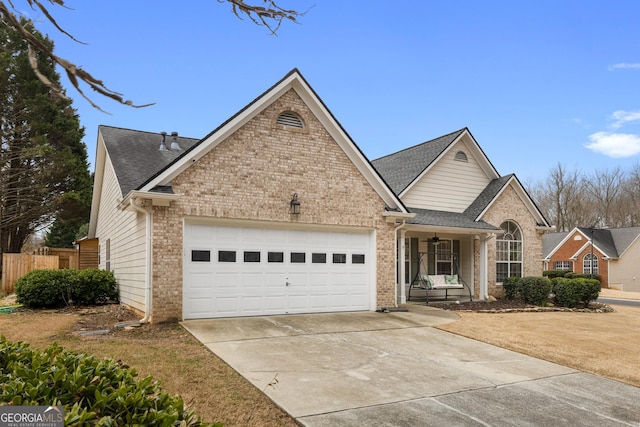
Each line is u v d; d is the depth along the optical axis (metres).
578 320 14.05
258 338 9.41
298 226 12.74
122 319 11.04
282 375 6.99
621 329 12.65
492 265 18.31
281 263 12.43
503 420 5.63
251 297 11.93
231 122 11.45
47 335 9.11
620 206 55.41
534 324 12.74
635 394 6.92
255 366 7.37
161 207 10.73
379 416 5.55
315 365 7.64
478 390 6.75
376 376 7.20
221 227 11.62
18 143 25.09
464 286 18.53
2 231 26.91
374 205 13.85
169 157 15.55
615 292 33.69
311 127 12.83
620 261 40.50
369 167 13.57
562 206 56.12
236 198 11.60
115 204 15.40
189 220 11.21
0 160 23.30
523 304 17.33
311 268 12.88
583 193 56.38
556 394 6.75
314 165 12.82
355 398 6.13
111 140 16.06
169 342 8.77
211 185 11.31
